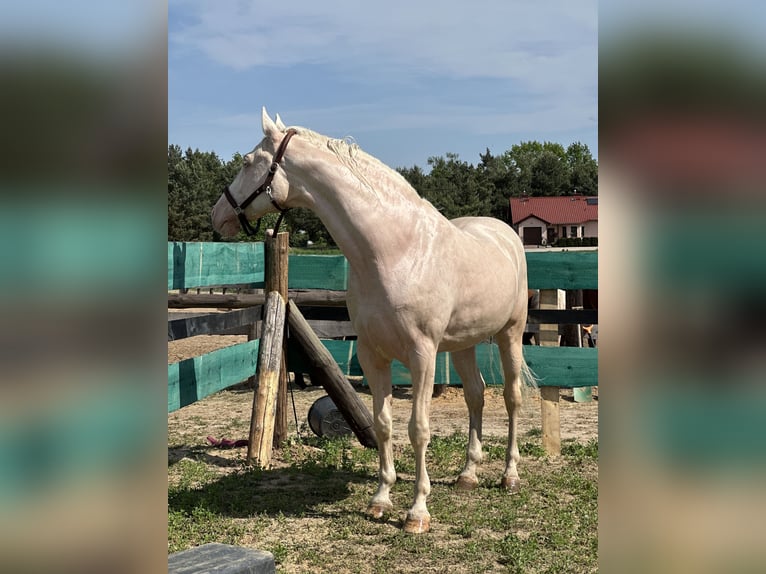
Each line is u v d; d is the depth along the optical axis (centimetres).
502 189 6431
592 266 633
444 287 412
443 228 427
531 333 938
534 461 596
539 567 361
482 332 461
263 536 406
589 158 8469
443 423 745
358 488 509
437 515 446
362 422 618
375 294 406
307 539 403
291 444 632
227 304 789
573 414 803
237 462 581
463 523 431
